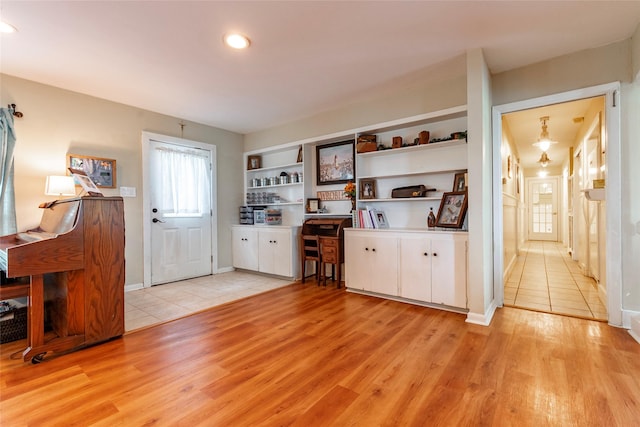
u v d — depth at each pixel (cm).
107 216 220
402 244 302
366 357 191
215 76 282
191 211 421
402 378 166
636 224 226
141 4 179
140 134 369
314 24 203
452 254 272
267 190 482
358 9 188
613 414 133
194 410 141
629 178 227
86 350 204
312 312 277
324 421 133
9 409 142
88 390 157
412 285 296
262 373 173
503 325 240
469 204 246
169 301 313
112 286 221
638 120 223
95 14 188
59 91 305
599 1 182
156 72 273
